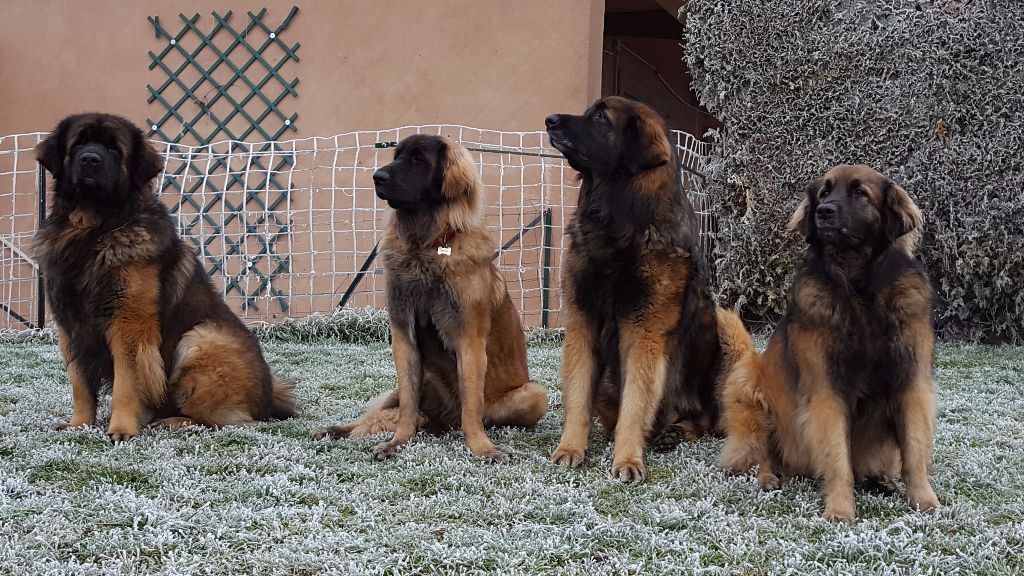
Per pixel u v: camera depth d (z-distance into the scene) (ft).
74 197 17.11
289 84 40.86
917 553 10.80
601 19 38.55
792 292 13.71
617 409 17.12
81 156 16.44
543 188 36.68
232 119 41.91
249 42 41.45
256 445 16.22
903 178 32.73
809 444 13.01
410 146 16.56
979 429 18.43
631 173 15.78
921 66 32.55
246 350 18.54
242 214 40.81
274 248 40.45
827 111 33.73
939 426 18.40
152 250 17.24
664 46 56.70
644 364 15.64
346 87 40.40
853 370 12.82
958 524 12.05
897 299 12.71
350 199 40.27
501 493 13.32
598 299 15.97
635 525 11.78
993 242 31.71
